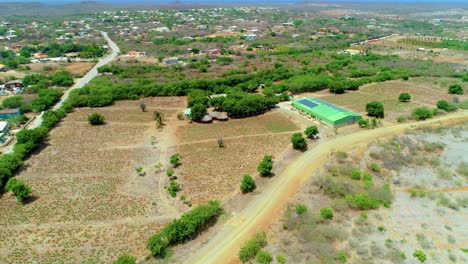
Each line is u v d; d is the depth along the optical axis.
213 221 64.81
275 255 55.12
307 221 62.59
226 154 92.06
